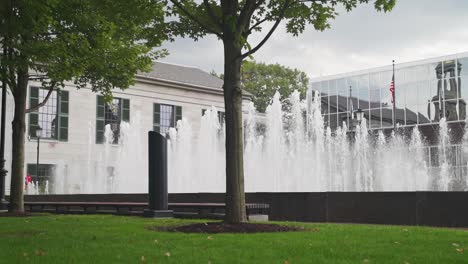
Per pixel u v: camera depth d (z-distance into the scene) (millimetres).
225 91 11422
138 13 12867
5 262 7012
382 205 13500
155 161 15773
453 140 45094
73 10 15039
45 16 12977
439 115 46219
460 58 45562
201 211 16031
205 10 13172
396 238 9391
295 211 14828
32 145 42094
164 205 15781
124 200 20516
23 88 17516
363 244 8586
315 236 9672
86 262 7016
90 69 18312
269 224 11344
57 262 7008
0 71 12672
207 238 9344
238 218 11273
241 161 11367
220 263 6895
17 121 17500
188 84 52125
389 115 49250
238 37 10930
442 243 8758
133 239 9430
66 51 14438
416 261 6992
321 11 12953
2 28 12000
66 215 17219
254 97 72750
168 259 7230
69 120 44531
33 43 13547
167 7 13195
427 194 12945
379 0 12398
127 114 48281
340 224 12750
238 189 11312
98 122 46219
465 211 12469
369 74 51250
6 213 16969
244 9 11320
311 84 55250
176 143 43531
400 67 49281
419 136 47094
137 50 18344
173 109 51719
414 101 47969
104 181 45719
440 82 46625
